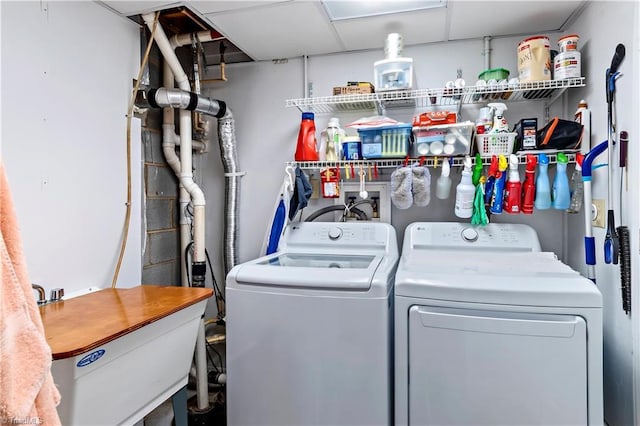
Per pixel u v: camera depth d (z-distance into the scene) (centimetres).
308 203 229
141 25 191
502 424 123
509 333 121
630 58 129
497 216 202
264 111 236
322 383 140
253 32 195
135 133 187
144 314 125
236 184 227
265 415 147
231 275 153
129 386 120
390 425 138
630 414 130
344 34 198
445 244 185
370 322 135
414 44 210
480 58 203
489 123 179
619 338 138
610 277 144
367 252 192
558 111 193
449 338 127
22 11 134
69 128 152
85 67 160
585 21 169
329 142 206
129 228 182
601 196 151
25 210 135
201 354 192
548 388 119
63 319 119
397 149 182
